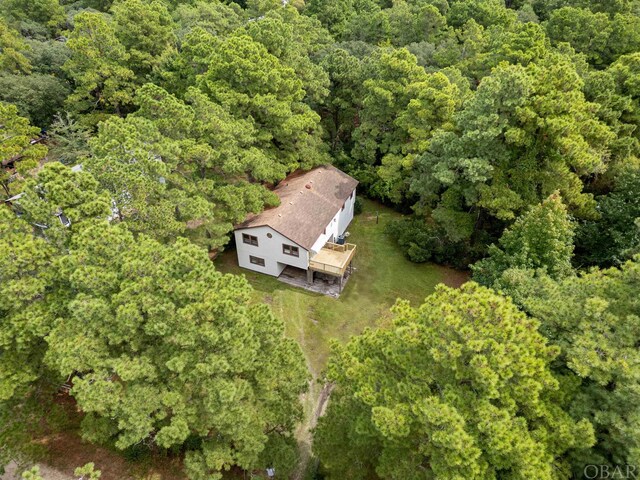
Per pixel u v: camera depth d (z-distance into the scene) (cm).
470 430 1135
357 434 1395
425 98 3341
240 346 1424
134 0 4303
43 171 1574
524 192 2788
